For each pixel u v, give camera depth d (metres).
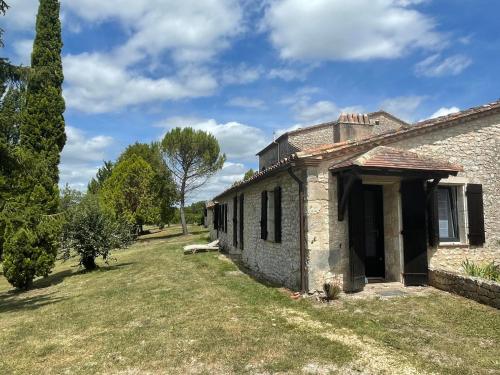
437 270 8.38
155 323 6.79
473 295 7.39
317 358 5.00
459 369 4.60
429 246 8.98
